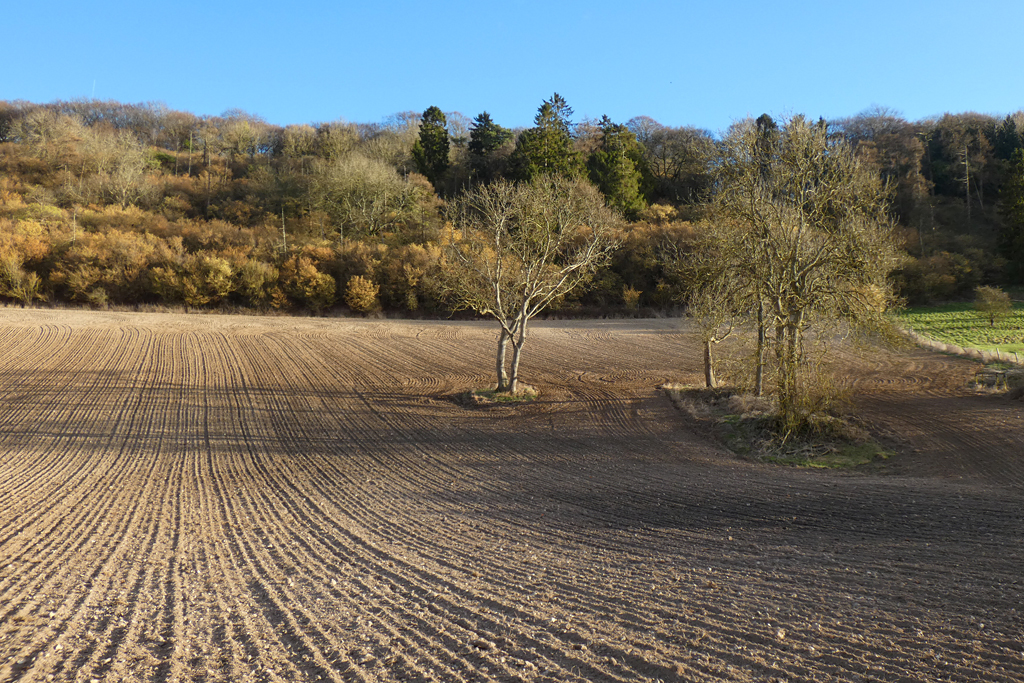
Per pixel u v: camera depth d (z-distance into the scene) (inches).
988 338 1658.5
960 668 210.2
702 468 681.0
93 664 237.0
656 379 1291.8
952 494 521.0
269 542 441.7
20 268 2144.4
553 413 1023.0
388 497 579.8
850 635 243.0
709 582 320.5
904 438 772.6
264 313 2224.4
